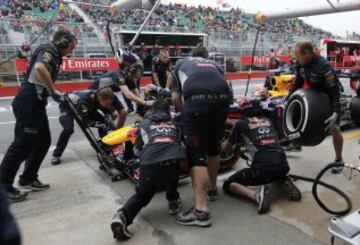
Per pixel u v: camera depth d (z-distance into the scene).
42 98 3.95
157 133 3.34
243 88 15.22
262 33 23.56
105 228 3.39
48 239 3.23
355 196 3.87
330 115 4.16
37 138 4.01
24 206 3.89
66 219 3.58
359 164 4.88
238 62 22.12
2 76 15.34
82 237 3.24
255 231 3.23
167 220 3.47
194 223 3.32
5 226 0.93
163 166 3.17
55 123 8.52
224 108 3.44
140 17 26.48
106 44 18.36
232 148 4.62
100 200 3.99
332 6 5.22
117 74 5.29
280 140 4.99
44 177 4.76
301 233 3.17
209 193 3.85
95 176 4.74
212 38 22.00
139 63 5.42
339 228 2.68
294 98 4.34
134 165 4.20
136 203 3.19
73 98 4.96
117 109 5.61
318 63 4.15
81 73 16.30
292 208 3.62
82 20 25.55
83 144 6.45
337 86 4.17
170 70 8.16
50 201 4.00
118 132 4.52
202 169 3.34
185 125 3.37
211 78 3.37
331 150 5.54
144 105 4.94
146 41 19.66
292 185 3.77
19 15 24.61
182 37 20.78
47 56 3.85
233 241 3.08
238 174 3.91
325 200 3.77
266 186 3.58
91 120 5.18
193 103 3.30
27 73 3.94
